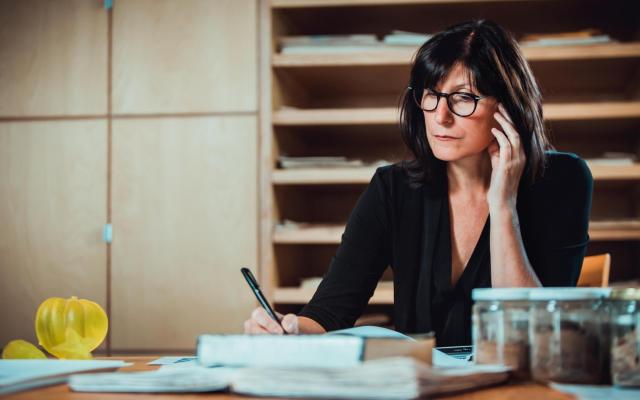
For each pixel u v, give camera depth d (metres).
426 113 1.57
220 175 3.07
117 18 3.15
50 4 3.18
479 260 1.63
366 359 0.80
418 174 1.69
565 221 1.65
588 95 3.33
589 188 1.68
